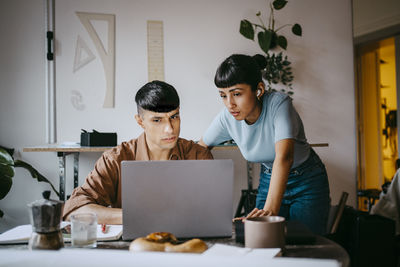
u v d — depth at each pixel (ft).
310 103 10.49
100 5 9.29
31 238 2.36
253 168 10.10
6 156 7.74
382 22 10.63
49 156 9.09
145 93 4.21
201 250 2.32
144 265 1.66
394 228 4.97
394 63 10.61
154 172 2.79
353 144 10.73
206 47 9.84
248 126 4.91
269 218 2.60
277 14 10.28
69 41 9.12
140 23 9.49
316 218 5.01
